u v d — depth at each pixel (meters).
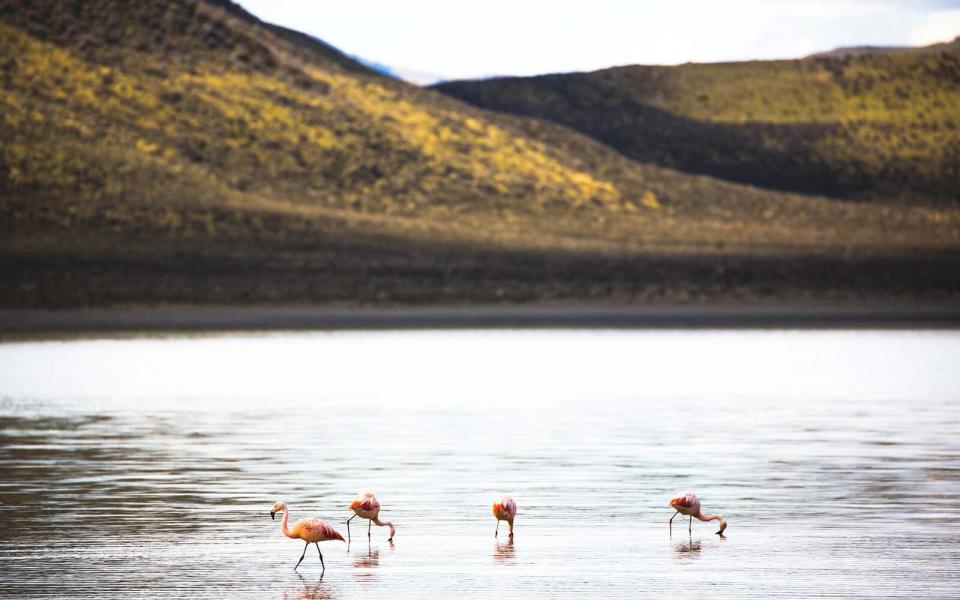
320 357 126.19
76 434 69.94
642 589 37.53
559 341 152.00
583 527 45.88
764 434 69.56
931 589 37.22
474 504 50.00
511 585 38.16
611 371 110.19
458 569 40.09
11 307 184.88
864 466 58.44
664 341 152.25
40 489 53.03
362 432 70.56
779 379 103.12
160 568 40.16
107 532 45.03
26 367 114.12
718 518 44.25
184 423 74.75
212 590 37.75
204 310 190.62
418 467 58.66
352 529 45.81
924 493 51.69
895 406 83.56
